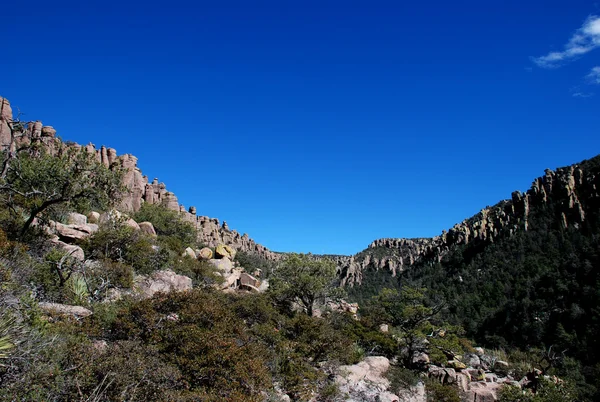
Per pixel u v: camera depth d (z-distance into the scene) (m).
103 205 22.25
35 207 20.30
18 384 7.77
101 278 18.05
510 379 36.97
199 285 25.73
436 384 27.75
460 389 30.23
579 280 65.69
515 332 62.78
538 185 116.69
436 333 38.31
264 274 60.97
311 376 18.72
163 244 31.84
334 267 35.72
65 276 16.25
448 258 124.62
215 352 12.41
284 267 34.59
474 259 107.19
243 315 22.92
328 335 23.47
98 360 9.63
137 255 23.73
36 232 19.88
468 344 45.94
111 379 9.01
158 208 51.28
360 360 27.33
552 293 66.06
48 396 8.10
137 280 21.48
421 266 134.62
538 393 31.84
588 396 38.09
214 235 79.31
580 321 56.06
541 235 97.12
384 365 27.53
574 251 77.44
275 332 20.92
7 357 8.04
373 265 152.75
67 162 21.41
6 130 35.88
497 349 60.06
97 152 50.81
